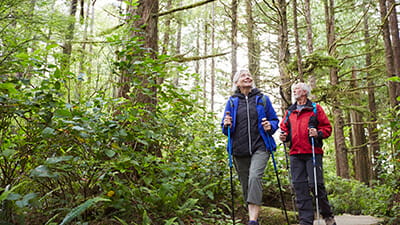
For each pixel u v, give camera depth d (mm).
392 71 7508
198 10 10617
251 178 3186
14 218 2336
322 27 13516
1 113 2539
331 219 3732
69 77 3031
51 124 2623
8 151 2281
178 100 3762
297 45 7215
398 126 4078
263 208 4957
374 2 9727
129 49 3352
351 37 11562
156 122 3619
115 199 2926
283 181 5910
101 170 2877
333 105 8906
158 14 4762
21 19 3107
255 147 3342
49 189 2840
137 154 2992
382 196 5680
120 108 3342
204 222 3752
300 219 3686
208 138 4652
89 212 3016
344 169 10852
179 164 3594
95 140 2711
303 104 4016
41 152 2662
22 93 2762
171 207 3439
